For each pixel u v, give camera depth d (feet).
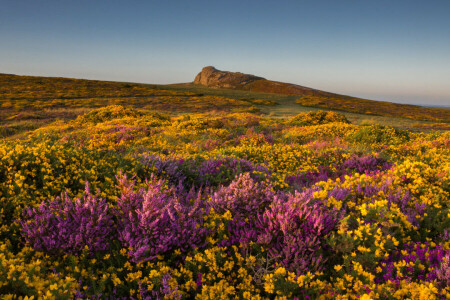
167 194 14.25
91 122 76.89
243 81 517.55
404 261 8.43
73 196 13.80
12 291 7.00
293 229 10.48
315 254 9.53
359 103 271.08
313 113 89.61
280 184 17.75
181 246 10.06
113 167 18.22
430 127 102.58
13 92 190.80
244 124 66.23
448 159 21.76
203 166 21.77
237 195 13.01
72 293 7.36
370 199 13.64
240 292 8.29
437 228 11.02
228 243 10.25
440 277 7.88
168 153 32.48
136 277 8.42
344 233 9.67
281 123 79.97
